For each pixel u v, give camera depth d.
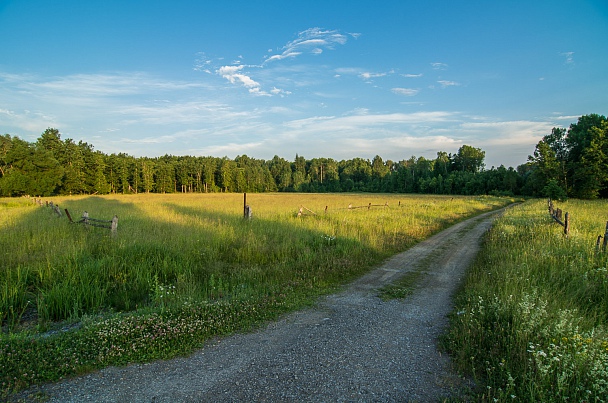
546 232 12.83
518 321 5.16
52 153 67.56
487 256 10.74
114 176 88.94
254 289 7.79
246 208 17.53
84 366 4.35
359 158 147.25
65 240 11.14
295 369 4.40
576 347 4.28
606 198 50.88
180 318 5.90
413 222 19.59
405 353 4.88
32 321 6.11
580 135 55.22
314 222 17.28
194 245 11.17
